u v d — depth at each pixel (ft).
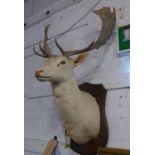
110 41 4.10
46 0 5.76
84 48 4.62
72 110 4.42
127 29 3.82
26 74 6.29
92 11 4.49
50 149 5.21
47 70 4.51
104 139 4.05
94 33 4.44
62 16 5.23
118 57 3.98
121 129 3.86
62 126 4.98
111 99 4.04
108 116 4.05
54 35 5.42
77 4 4.84
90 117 4.23
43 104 5.63
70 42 4.97
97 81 4.28
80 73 4.58
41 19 5.90
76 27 4.84
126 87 3.85
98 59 4.28
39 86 5.80
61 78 4.47
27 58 6.31
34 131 5.89
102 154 3.99
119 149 3.78
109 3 4.17
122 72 3.91
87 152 4.31
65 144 4.85
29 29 6.32
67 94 4.45
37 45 5.97
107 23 4.13
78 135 4.41
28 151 6.04
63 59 4.50
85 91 4.43
